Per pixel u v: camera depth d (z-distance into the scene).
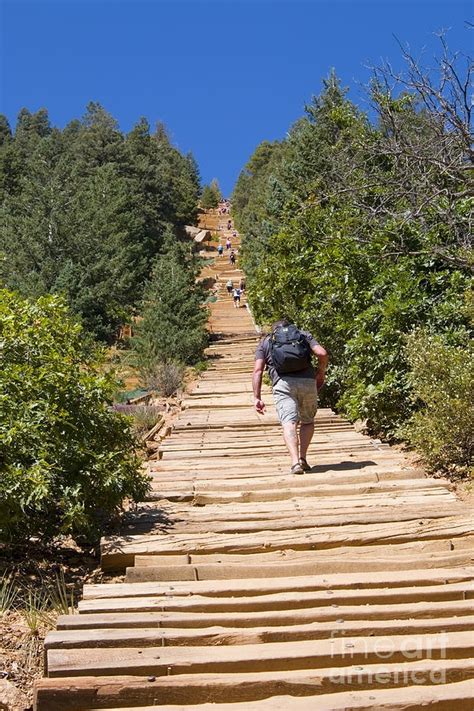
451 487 7.24
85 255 29.72
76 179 35.28
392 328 9.95
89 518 5.79
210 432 11.26
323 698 3.53
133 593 4.60
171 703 3.53
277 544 5.51
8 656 4.13
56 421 5.60
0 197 53.81
